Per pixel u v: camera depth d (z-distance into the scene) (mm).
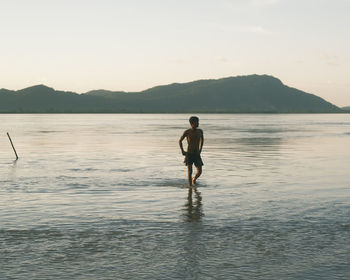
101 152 22766
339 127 69250
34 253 5746
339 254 5719
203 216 8031
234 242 6273
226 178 13336
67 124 81562
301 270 5121
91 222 7539
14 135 40875
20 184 11922
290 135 42406
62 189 11133
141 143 29953
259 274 4988
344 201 9562
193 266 5246
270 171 15070
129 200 9656
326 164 17359
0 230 6957
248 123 94125
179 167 16109
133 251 5836
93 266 5238
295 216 8031
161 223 7465
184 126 71000
